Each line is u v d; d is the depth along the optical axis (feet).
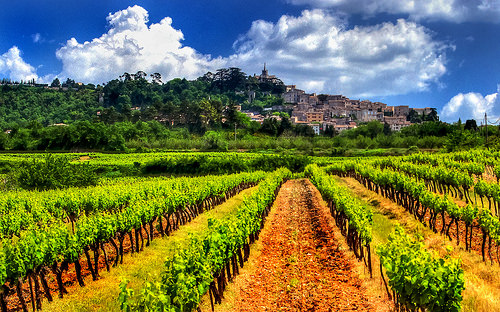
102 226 40.47
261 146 289.53
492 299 28.63
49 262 33.81
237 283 37.50
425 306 24.39
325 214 72.64
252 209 51.19
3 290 31.89
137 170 179.32
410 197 61.82
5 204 69.00
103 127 273.95
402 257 26.21
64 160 116.06
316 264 42.19
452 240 46.14
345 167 136.67
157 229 58.59
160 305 22.85
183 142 300.81
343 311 29.91
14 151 252.21
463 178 66.44
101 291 34.73
